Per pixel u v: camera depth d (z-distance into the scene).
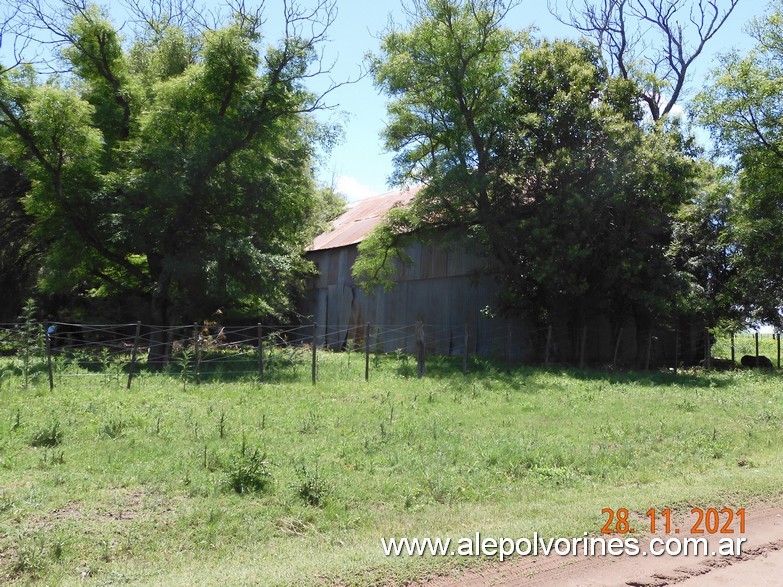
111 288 27.56
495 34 24.30
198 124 22.48
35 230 22.56
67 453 9.23
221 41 21.27
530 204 23.84
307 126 25.91
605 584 5.30
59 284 23.77
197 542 6.43
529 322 25.19
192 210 22.33
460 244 25.16
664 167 21.72
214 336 27.77
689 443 11.05
